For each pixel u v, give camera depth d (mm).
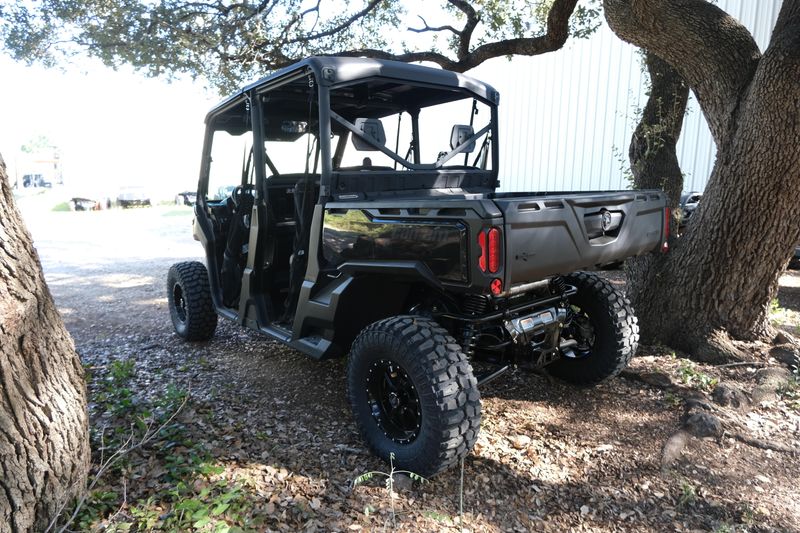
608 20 4250
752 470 2805
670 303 4371
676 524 2418
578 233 2703
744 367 3959
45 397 1970
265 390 3789
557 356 3359
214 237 4801
